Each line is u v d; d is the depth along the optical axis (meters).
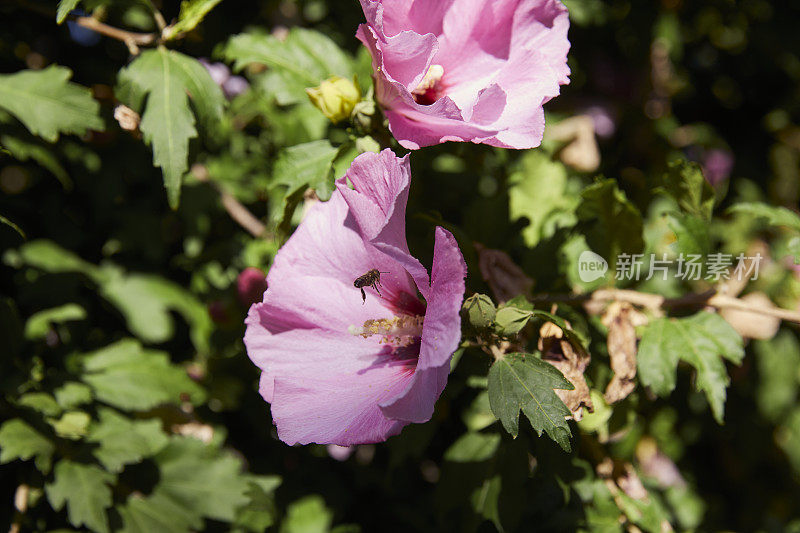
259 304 0.72
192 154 0.79
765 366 1.13
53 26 0.92
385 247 0.68
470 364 0.80
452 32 0.73
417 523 0.95
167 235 0.98
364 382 0.71
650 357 0.77
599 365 0.80
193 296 0.97
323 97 0.76
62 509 0.84
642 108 1.07
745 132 1.20
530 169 0.86
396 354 0.72
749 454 1.16
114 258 0.97
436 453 0.93
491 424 0.83
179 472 0.85
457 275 0.68
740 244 1.10
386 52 0.71
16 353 0.84
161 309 0.96
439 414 0.83
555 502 0.88
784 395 1.14
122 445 0.83
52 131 0.79
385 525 0.96
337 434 0.70
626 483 0.82
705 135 1.15
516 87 0.73
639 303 0.80
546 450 0.79
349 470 0.97
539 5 0.73
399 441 0.81
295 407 0.71
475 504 0.81
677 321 0.78
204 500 0.85
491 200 0.83
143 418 0.88
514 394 0.71
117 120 0.82
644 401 0.85
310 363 0.72
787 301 1.07
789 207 1.21
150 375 0.87
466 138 0.72
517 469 0.80
